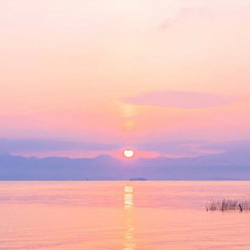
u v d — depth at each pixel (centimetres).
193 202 12362
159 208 10181
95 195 17250
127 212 9081
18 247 4828
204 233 5766
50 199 14088
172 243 5025
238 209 9481
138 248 4762
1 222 7175
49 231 6056
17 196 16162
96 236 5591
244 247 4731
